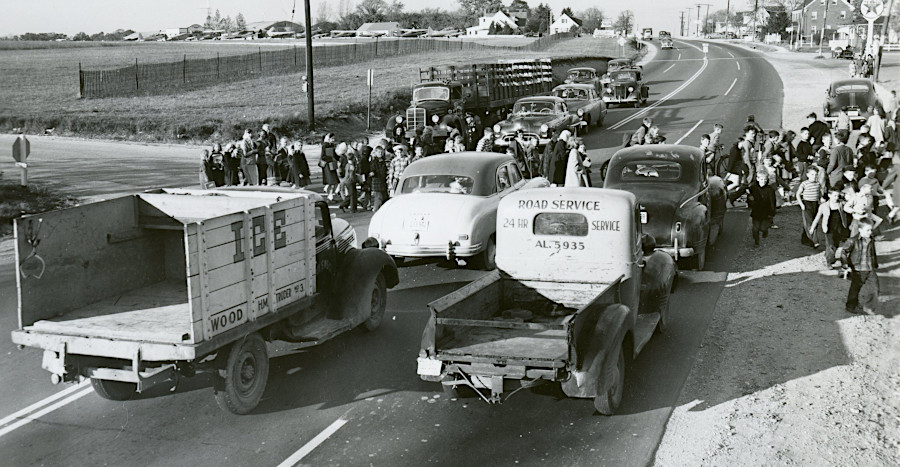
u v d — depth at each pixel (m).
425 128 24.16
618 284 8.34
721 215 14.99
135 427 7.67
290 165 21.91
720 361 9.12
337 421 7.73
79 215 8.07
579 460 6.79
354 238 10.99
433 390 8.48
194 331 6.98
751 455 6.80
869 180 14.11
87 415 8.00
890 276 12.32
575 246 8.84
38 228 7.57
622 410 7.83
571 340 6.88
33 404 8.30
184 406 8.20
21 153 16.27
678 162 13.64
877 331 9.99
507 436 7.32
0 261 14.63
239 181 22.59
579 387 7.14
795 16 127.75
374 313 10.41
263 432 7.50
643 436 7.23
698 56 87.06
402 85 49.38
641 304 9.70
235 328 7.55
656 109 41.44
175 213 8.95
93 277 8.27
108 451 7.14
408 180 13.79
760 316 10.74
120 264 8.63
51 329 7.41
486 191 13.39
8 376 9.16
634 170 13.87
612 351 7.31
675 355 9.34
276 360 9.52
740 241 15.45
